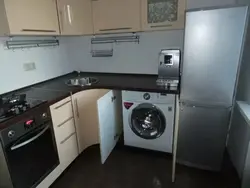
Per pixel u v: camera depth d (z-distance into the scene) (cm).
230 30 152
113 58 271
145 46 249
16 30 158
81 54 288
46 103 165
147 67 257
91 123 232
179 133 200
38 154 160
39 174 164
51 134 174
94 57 282
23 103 160
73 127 207
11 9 152
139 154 232
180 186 181
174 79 210
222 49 159
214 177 191
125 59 265
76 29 218
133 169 206
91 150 243
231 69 162
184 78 178
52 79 258
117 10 217
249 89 177
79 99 211
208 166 199
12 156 137
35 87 222
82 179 195
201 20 157
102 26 232
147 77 251
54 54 257
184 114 191
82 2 220
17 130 140
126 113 226
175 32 230
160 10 204
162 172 200
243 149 180
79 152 223
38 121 158
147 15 206
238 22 149
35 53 227
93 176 198
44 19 183
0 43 186
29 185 155
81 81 256
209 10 153
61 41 268
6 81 195
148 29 211
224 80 166
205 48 163
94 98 223
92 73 291
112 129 231
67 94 191
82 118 220
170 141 216
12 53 199
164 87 198
